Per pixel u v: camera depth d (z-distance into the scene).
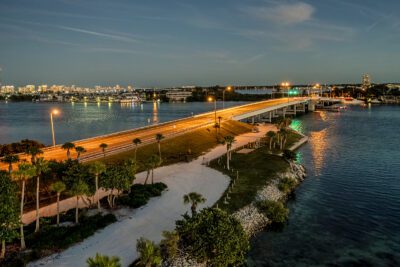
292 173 87.56
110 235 49.41
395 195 75.62
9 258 41.25
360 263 47.62
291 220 61.78
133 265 41.12
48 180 63.72
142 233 50.41
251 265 46.59
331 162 107.12
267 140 130.88
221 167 87.94
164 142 106.56
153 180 76.50
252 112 197.00
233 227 43.16
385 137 156.88
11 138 172.00
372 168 99.56
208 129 137.75
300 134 155.50
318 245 52.53
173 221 55.00
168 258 42.56
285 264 47.09
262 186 72.88
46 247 43.94
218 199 64.44
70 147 80.94
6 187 43.69
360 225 59.94
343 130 181.25
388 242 53.81
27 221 52.66
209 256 41.78
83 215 55.03
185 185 73.38
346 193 77.06
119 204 61.09
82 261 42.06
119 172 58.75
